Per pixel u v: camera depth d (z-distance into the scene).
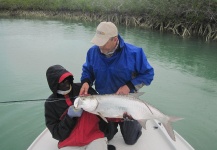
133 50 3.57
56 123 3.39
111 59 3.53
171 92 8.09
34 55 12.45
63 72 3.28
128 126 3.72
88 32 20.58
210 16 19.53
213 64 12.16
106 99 3.12
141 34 21.09
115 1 28.22
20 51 13.26
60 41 16.28
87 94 3.31
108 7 28.48
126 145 3.91
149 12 25.19
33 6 35.34
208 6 19.78
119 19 27.81
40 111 6.37
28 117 6.07
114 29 3.35
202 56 13.82
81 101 3.04
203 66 11.73
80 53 13.00
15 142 5.12
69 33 19.83
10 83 8.45
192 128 5.85
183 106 7.04
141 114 3.16
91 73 3.84
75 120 3.31
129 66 3.55
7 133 5.41
